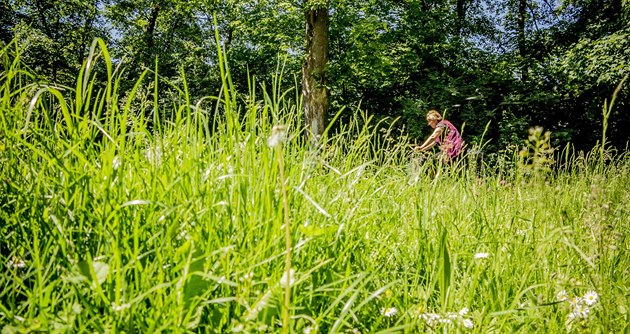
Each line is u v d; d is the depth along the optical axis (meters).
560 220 1.91
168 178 1.44
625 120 14.85
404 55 16.34
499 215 2.27
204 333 1.21
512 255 1.85
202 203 1.41
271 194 1.43
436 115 7.88
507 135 13.75
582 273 1.75
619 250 1.88
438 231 1.91
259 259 1.29
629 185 2.90
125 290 1.10
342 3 14.46
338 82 13.99
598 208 1.70
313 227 1.27
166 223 1.34
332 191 2.07
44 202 1.24
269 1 16.03
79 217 1.31
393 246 1.86
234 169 1.55
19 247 1.33
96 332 1.02
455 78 16.25
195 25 22.61
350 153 2.16
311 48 13.70
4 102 1.46
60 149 1.50
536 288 1.69
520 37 20.56
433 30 16.78
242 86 19.16
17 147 1.47
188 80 20.67
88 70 1.38
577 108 15.45
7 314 1.02
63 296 1.12
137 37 22.06
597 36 16.73
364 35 15.30
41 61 17.25
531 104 15.07
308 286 1.41
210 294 1.22
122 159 1.37
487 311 1.56
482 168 3.15
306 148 1.90
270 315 1.16
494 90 15.39
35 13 19.28
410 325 1.24
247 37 18.98
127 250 1.17
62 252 1.18
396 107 16.44
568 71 15.42
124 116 1.42
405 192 2.36
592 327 1.45
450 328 1.44
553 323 1.43
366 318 1.46
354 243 1.68
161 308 1.08
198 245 1.26
